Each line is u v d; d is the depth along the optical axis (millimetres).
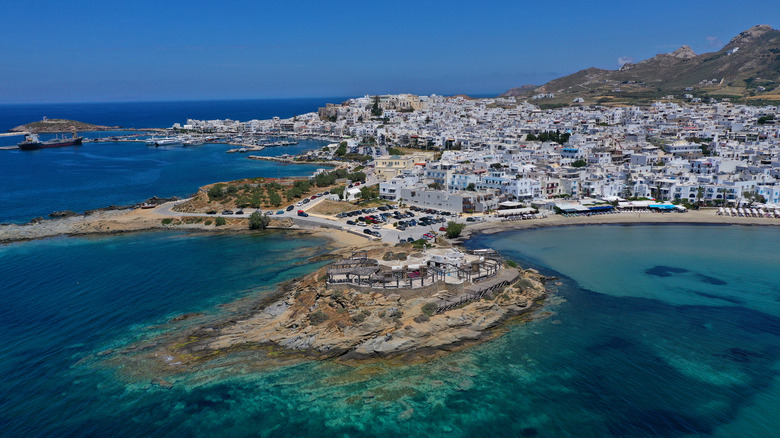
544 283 125812
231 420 72938
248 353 90562
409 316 97062
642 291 120562
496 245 162750
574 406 75625
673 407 75000
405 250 136750
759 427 70250
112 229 183875
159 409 75312
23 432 70188
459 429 70938
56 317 105375
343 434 70125
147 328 99625
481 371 85375
